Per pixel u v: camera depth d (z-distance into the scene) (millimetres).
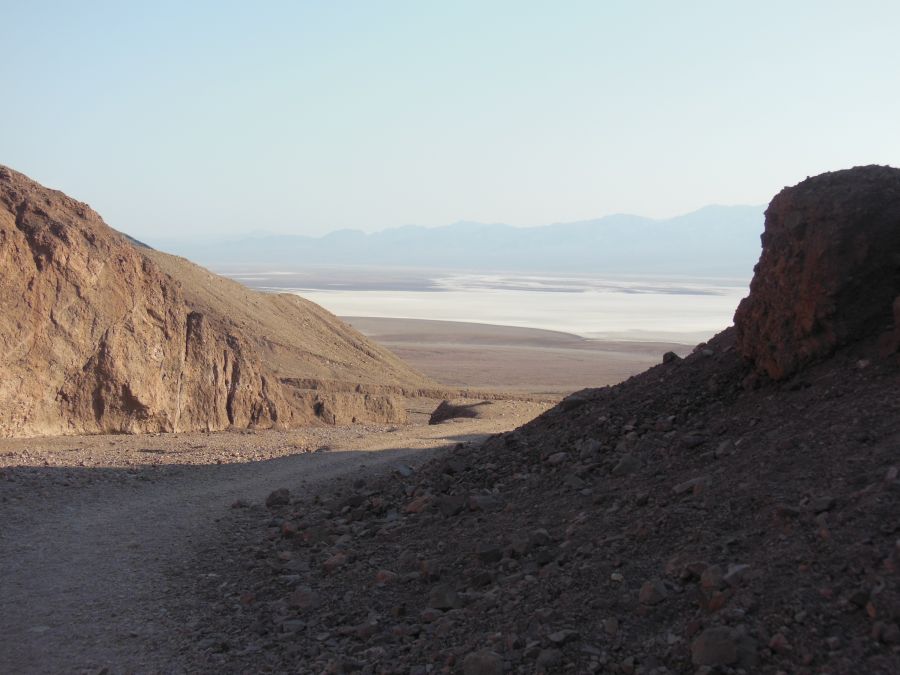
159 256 50031
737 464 8508
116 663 7566
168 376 26219
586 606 6793
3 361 22641
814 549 6355
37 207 24688
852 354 9820
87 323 24422
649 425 11094
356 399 35594
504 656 6426
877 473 7090
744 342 11188
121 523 12438
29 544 11219
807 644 5496
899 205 10016
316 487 14477
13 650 7844
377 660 7062
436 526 10258
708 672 5496
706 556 6863
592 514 8836
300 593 8648
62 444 21250
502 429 24188
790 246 10422
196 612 8742
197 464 18016
